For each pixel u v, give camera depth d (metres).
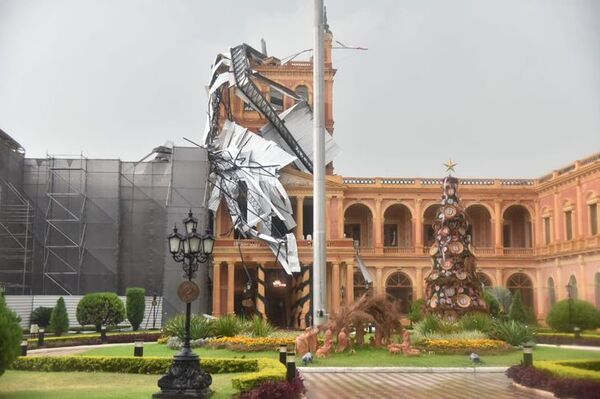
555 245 62.56
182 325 32.28
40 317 45.81
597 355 26.23
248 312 60.88
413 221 69.25
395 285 68.69
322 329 30.69
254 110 70.75
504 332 31.53
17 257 53.88
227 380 19.94
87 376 22.02
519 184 68.94
